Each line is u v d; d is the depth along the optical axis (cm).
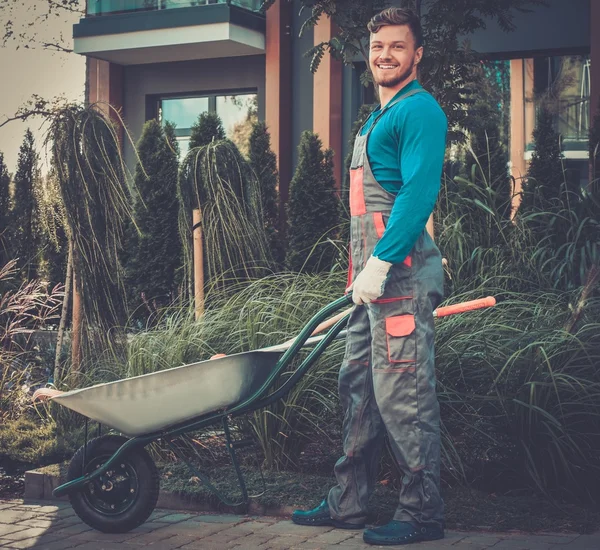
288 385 417
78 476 420
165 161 1032
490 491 464
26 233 993
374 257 372
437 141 375
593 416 453
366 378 412
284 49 1173
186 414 412
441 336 491
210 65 1265
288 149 1186
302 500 445
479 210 708
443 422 468
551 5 1009
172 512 455
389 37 389
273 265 786
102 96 1308
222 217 729
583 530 403
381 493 455
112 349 611
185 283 768
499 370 466
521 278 616
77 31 1235
